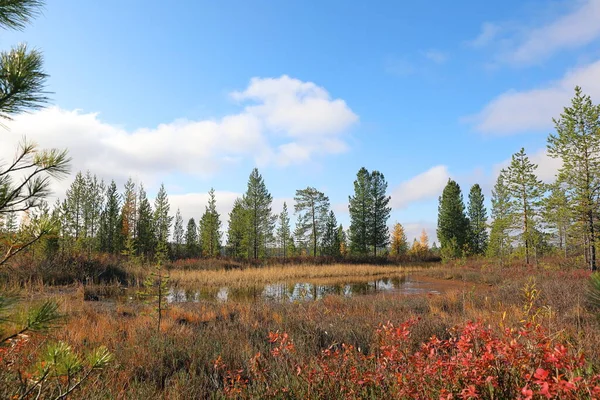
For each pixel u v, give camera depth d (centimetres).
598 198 2339
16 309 209
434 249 6588
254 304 1225
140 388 406
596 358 327
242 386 383
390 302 1288
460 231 5009
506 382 250
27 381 269
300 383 344
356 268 3412
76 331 641
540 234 2950
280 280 2647
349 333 655
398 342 340
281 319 835
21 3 198
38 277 1598
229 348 578
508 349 251
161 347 571
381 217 4819
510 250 3612
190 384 446
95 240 2912
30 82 204
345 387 324
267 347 586
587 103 2352
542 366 244
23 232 226
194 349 569
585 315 607
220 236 4800
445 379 261
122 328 748
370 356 369
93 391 344
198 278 2420
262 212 4578
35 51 211
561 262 2720
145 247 3566
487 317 651
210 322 877
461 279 2639
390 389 293
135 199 4241
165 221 4006
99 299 1403
